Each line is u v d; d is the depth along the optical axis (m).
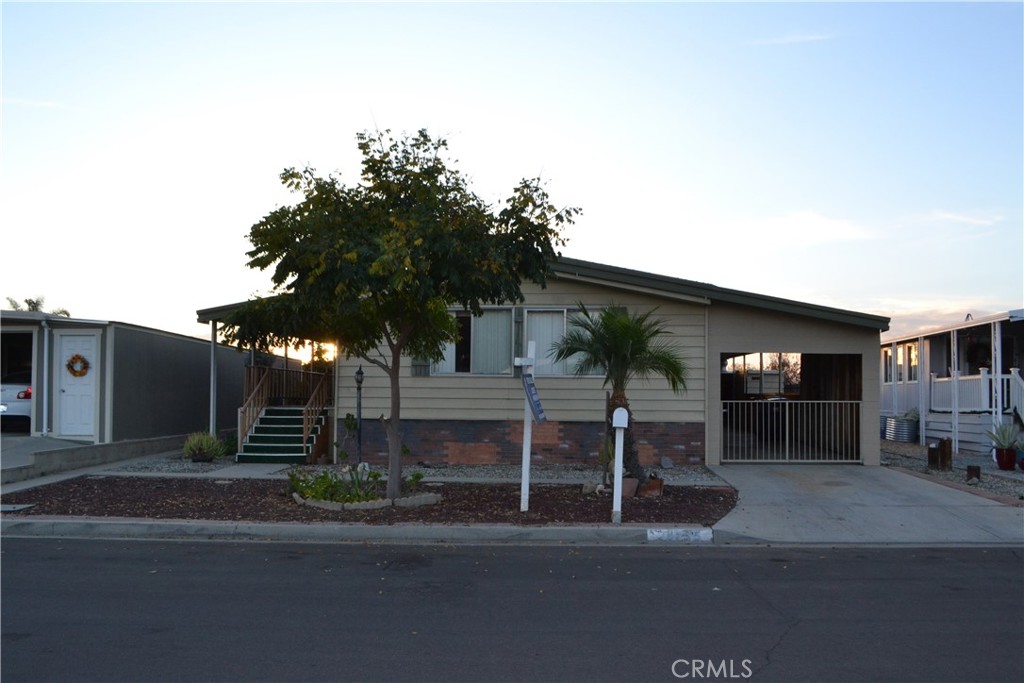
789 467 16.47
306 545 10.18
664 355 12.91
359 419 16.52
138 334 19.19
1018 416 18.59
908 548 10.18
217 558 9.34
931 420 22.67
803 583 8.23
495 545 10.26
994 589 8.02
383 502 11.82
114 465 16.89
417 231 10.36
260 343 14.11
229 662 5.75
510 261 11.07
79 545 10.15
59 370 18.16
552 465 16.78
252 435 17.83
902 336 24.66
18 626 6.61
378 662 5.78
